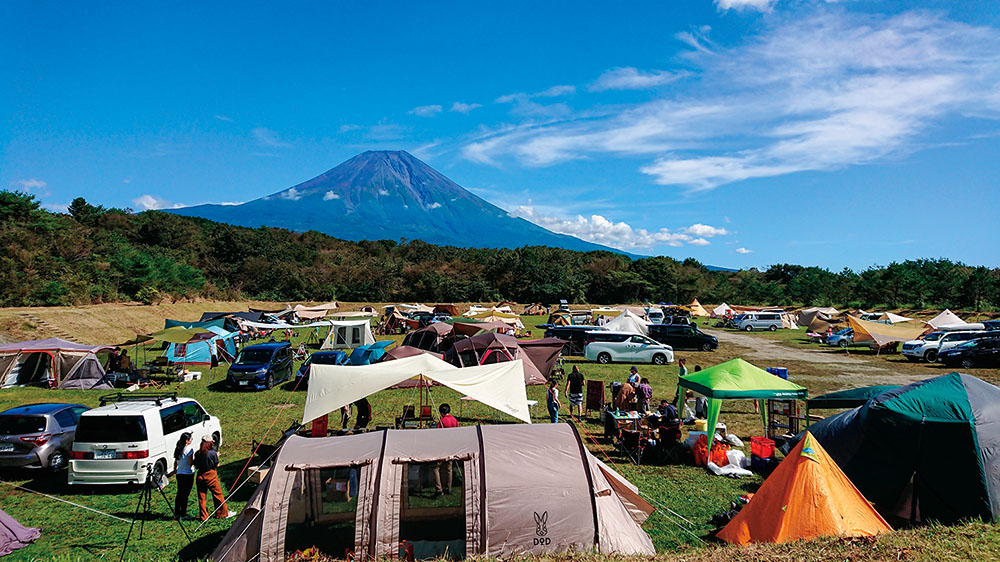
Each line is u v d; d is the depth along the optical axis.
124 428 11.11
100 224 83.88
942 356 28.52
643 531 8.70
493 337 24.00
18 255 46.91
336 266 92.94
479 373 13.82
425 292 88.38
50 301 43.78
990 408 9.16
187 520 10.05
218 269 82.00
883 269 73.94
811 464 8.37
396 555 7.57
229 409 19.44
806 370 27.33
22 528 9.11
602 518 8.19
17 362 24.19
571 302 93.25
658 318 55.03
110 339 39.88
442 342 30.61
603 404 17.56
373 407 19.33
